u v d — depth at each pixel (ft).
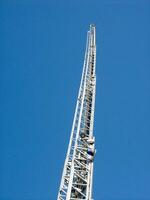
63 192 178.29
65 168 185.06
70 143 194.70
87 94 239.71
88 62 273.54
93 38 312.91
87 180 184.65
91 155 190.80
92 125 216.95
